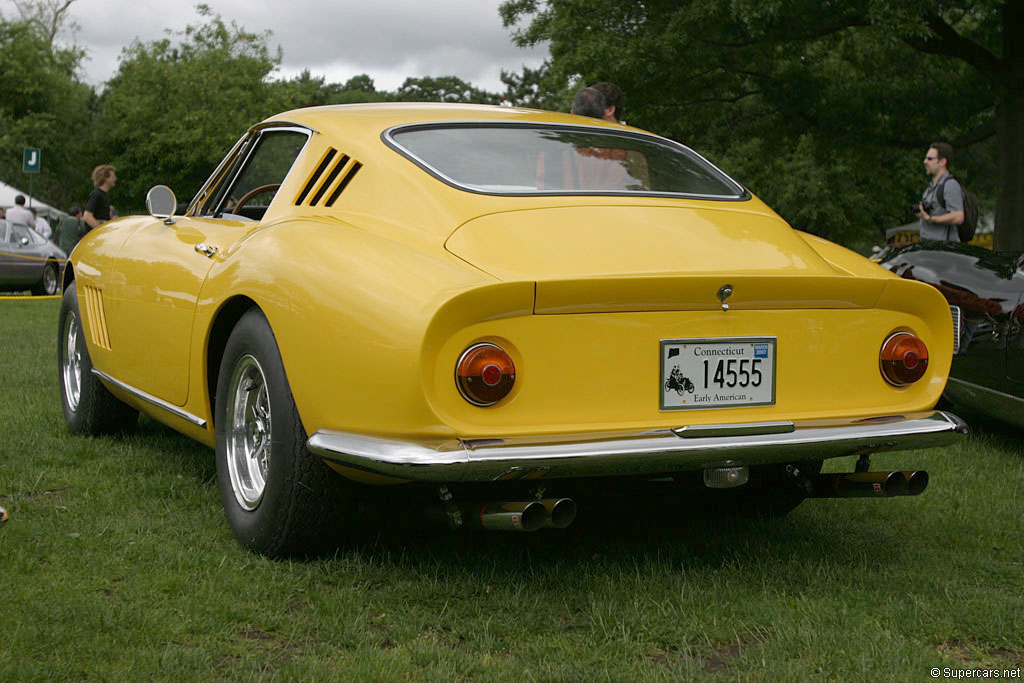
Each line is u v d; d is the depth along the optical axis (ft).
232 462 10.68
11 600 8.64
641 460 8.51
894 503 12.96
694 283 8.69
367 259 9.16
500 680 7.47
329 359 8.92
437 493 9.46
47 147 128.26
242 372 10.48
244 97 127.85
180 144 123.75
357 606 8.79
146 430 16.14
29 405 17.84
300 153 11.61
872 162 65.05
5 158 125.90
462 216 9.59
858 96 58.59
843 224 112.78
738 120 72.18
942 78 58.18
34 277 56.44
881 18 43.93
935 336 10.03
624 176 11.02
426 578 9.50
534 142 11.20
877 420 9.56
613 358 8.70
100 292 14.44
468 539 10.89
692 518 12.17
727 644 8.33
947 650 8.34
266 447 10.27
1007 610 9.04
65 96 132.26
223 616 8.48
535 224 9.54
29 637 7.82
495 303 8.21
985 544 11.27
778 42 51.96
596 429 8.61
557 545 10.85
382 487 9.89
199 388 11.38
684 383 8.93
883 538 11.44
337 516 9.73
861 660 7.84
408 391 8.21
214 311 10.78
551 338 8.50
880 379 9.84
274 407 9.68
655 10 52.37
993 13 48.21
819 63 58.59
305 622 8.46
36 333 29.68
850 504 12.91
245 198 13.20
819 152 63.36
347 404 8.77
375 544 10.32
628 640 8.20
